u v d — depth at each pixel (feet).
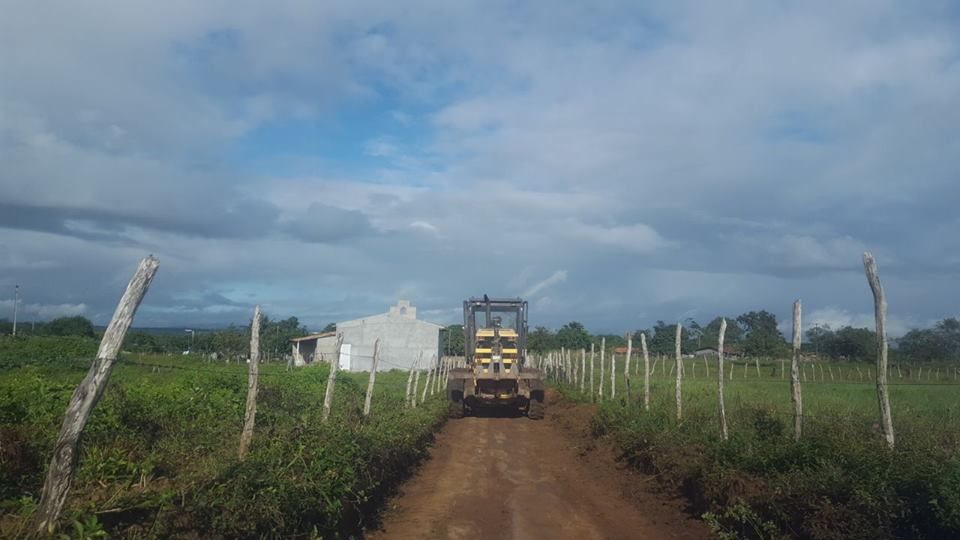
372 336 193.57
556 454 58.85
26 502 18.47
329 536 28.40
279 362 158.10
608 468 50.31
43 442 24.57
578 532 33.27
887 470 25.94
